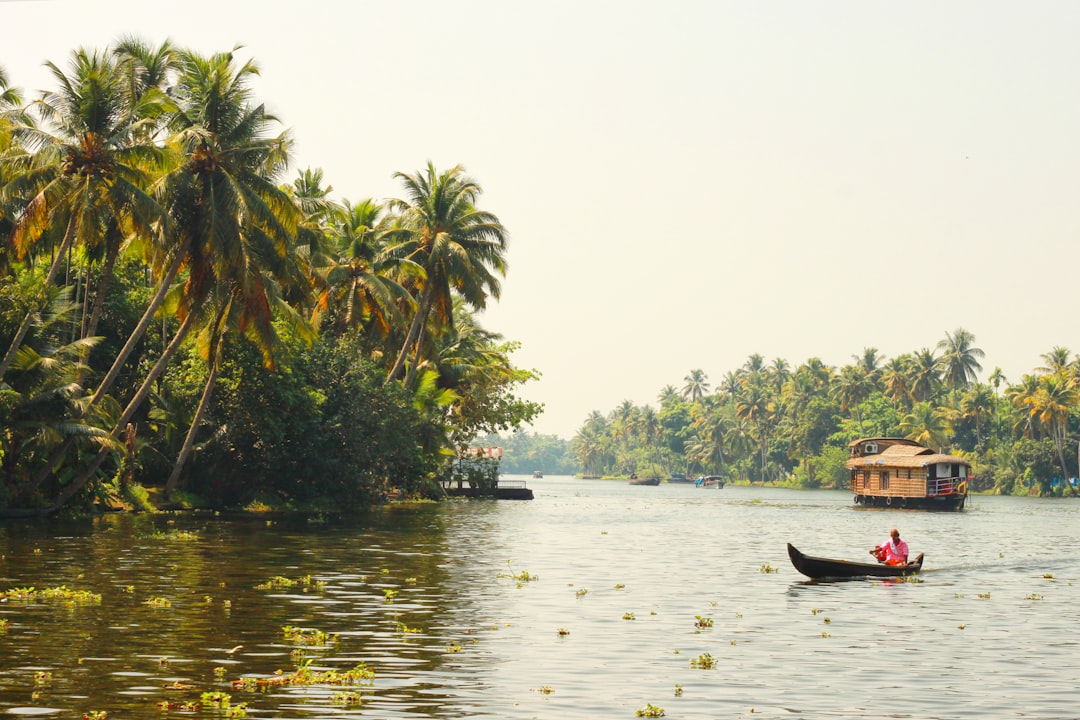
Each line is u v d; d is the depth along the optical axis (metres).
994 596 29.80
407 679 17.16
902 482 103.81
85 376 52.59
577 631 22.19
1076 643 21.67
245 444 63.31
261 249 51.78
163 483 64.06
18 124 45.91
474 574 32.47
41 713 14.45
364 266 70.31
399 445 70.69
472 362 92.94
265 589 27.23
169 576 29.23
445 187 75.31
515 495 104.31
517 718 14.90
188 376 60.47
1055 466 154.50
